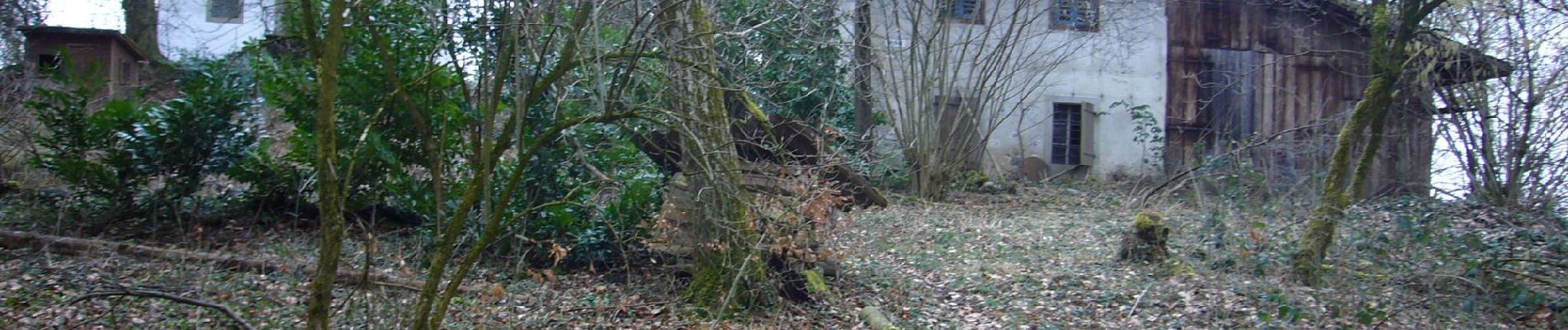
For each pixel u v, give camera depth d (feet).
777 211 25.54
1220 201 39.99
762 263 26.23
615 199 30.55
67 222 28.60
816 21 43.32
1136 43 62.39
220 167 29.94
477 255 16.76
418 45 25.59
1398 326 26.73
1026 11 55.57
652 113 20.18
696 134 22.62
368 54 25.18
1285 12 64.08
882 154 52.16
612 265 30.53
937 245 39.40
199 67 32.48
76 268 25.04
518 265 25.39
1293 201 38.58
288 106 29.60
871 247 38.04
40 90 28.37
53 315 21.61
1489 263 28.12
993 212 49.01
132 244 26.68
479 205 28.22
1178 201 49.98
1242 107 63.62
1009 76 54.44
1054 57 60.23
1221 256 33.22
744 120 26.03
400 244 28.35
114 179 28.89
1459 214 40.45
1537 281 28.63
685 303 26.58
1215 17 63.82
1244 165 41.47
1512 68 42.70
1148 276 33.14
